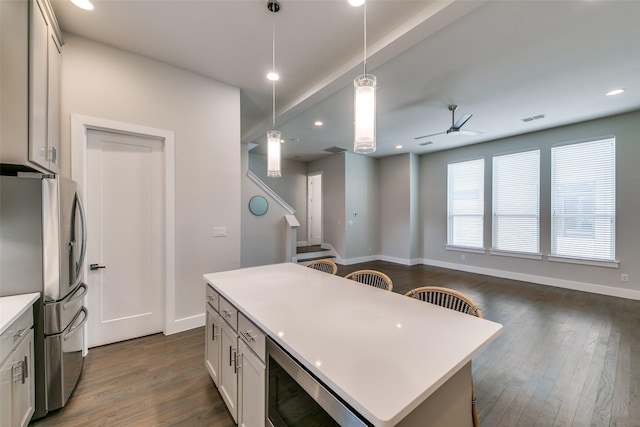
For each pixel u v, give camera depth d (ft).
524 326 10.22
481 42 7.80
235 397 5.17
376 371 2.86
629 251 13.26
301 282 6.43
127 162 8.78
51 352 5.57
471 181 19.44
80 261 6.72
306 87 10.85
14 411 4.58
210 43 8.14
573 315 11.27
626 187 13.29
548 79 9.87
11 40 5.25
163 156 9.31
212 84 10.18
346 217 21.93
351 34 7.66
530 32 7.34
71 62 7.66
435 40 7.71
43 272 5.49
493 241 18.20
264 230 17.65
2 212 5.25
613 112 13.09
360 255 22.81
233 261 10.64
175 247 9.38
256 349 4.37
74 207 6.39
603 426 5.49
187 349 8.29
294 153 22.49
